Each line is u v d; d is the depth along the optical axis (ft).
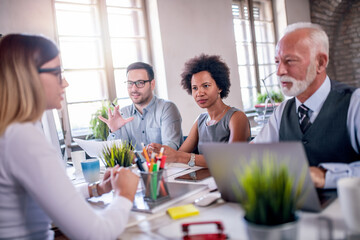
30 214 2.97
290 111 4.53
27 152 2.65
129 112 8.45
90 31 12.76
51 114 5.74
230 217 2.96
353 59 21.88
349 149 3.93
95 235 2.64
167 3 13.84
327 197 3.11
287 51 4.08
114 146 5.39
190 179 4.58
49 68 3.06
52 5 11.29
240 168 2.93
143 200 3.69
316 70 4.03
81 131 12.46
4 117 2.78
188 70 6.44
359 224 2.34
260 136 4.87
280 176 2.09
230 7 16.33
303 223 2.62
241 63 17.94
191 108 14.42
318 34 4.01
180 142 8.07
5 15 10.16
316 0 20.98
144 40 14.02
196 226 2.83
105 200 3.92
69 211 2.62
